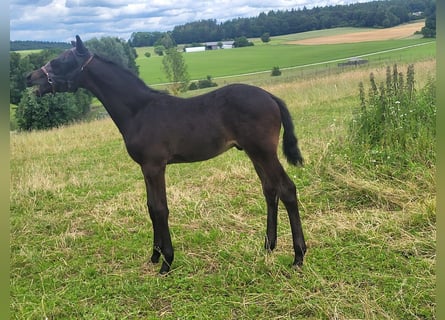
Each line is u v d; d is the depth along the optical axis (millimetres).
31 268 4539
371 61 30203
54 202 6406
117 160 9172
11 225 5609
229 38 70438
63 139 13102
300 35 66500
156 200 4180
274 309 3488
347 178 5617
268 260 4113
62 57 4414
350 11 66000
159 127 4078
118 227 5379
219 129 4074
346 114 10578
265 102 3996
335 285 3711
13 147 11859
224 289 3818
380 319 3201
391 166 5805
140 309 3684
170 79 28828
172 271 4230
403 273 3773
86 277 4301
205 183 6609
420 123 6203
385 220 4652
